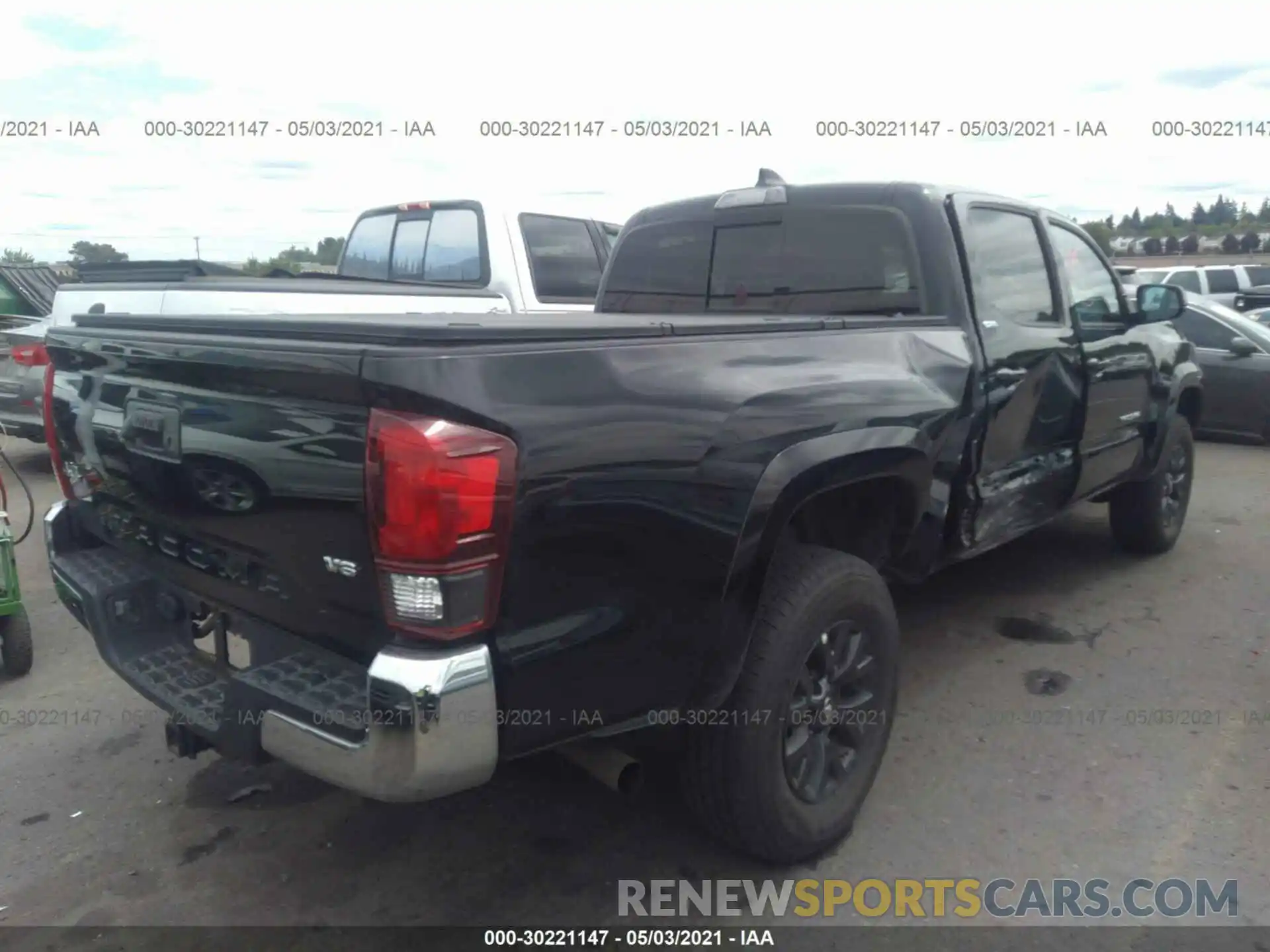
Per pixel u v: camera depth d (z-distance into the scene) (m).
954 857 3.08
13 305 18.78
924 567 3.58
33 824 3.33
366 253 8.10
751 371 2.75
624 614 2.40
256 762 2.47
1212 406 9.72
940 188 3.90
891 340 3.31
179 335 2.64
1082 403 4.53
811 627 2.83
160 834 3.27
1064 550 6.09
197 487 2.55
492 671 2.18
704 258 4.48
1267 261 28.00
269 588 2.47
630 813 3.34
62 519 3.32
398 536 2.07
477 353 2.15
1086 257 4.87
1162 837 3.16
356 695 2.31
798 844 2.94
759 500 2.62
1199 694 4.14
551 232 7.54
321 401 2.18
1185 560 5.89
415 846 3.18
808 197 4.12
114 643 3.01
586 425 2.28
